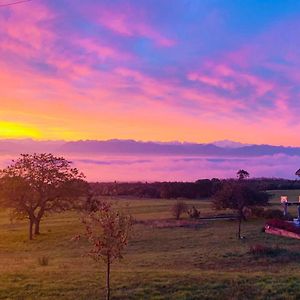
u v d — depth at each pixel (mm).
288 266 35438
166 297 20797
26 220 90188
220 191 75812
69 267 31344
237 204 71250
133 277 24547
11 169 70562
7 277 24703
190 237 53969
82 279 24016
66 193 71125
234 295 21266
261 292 21719
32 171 70250
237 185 75688
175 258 38469
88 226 20656
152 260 37438
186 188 140875
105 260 20625
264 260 37656
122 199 131625
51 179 70312
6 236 65375
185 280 23781
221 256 39094
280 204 94875
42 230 70750
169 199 136250
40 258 37531
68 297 20578
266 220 69812
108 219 20391
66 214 96875
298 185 150375
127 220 20750
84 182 75000
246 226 62750
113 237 20203
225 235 54219
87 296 20750
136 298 20609
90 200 74375
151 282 23234
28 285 22641
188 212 80000
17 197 67688
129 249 46938
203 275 25531
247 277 24953
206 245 47656
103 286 22484
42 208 69250
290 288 22297
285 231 53000
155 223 68688
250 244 46719
